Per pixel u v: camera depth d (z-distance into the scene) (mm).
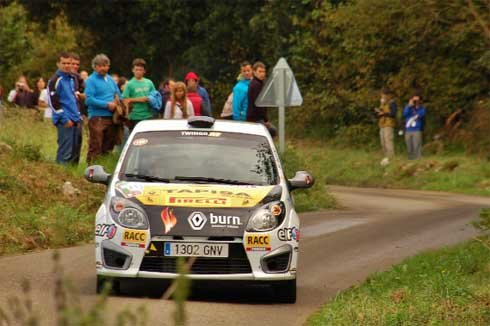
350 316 24516
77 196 45844
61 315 11156
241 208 27750
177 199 27797
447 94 107438
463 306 25359
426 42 108188
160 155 29938
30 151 48781
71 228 40250
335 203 61594
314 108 121250
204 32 139250
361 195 73000
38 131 63344
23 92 79875
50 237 38719
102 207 28266
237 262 27344
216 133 30984
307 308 27594
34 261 33875
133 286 29859
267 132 31766
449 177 85250
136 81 54781
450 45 106438
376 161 95812
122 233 27344
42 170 47094
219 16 134375
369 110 117750
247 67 57281
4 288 28359
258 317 25688
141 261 27219
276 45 128000
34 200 43594
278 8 126312
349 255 38625
